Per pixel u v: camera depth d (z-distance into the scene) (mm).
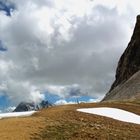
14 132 30000
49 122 33438
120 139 32031
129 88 99062
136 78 103750
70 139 30188
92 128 33438
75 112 38000
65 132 31391
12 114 38906
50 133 30703
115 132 33719
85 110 40594
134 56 144875
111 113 41250
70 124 33500
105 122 36594
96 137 31375
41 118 34719
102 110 41875
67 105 45062
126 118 40344
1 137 28672
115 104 47469
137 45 147000
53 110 38906
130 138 32844
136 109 45594
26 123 32500
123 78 143000
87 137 31078
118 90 110125
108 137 31953
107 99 113500
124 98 92750
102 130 33469
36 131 30734
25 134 29766
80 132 31797
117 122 37500
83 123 34531
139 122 39750
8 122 32719
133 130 35656
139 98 79812
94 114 38750
